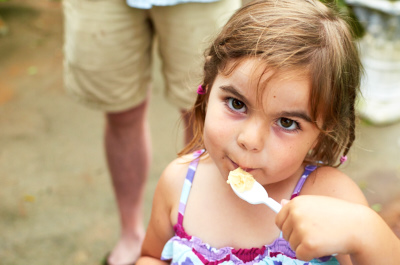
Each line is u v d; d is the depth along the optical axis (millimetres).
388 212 2699
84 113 3754
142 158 2336
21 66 4336
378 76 3537
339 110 1140
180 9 1924
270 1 1194
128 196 2381
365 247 999
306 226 1000
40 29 4930
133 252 2449
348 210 1020
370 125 3533
